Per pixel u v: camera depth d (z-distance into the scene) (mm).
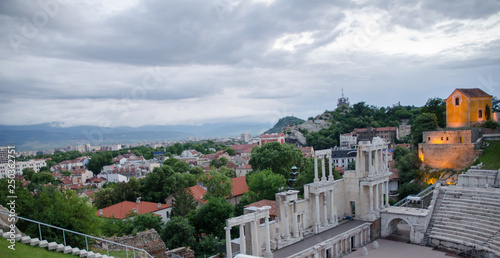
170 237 59469
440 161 85938
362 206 64000
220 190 85312
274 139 190750
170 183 110875
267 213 46000
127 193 109562
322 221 59656
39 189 52750
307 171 93875
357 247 58500
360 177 64312
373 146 64250
